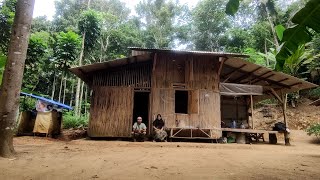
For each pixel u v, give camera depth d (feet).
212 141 37.63
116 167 14.88
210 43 108.06
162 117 37.19
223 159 19.72
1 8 47.80
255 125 64.64
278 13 69.26
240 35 94.32
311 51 59.77
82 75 38.14
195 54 37.09
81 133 44.34
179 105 45.75
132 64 38.73
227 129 38.04
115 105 37.09
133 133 34.55
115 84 37.86
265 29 81.05
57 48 54.75
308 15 9.99
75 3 107.34
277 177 13.09
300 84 40.98
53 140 35.12
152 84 38.06
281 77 40.32
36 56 51.16
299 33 10.54
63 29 94.48
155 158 19.39
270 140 42.01
